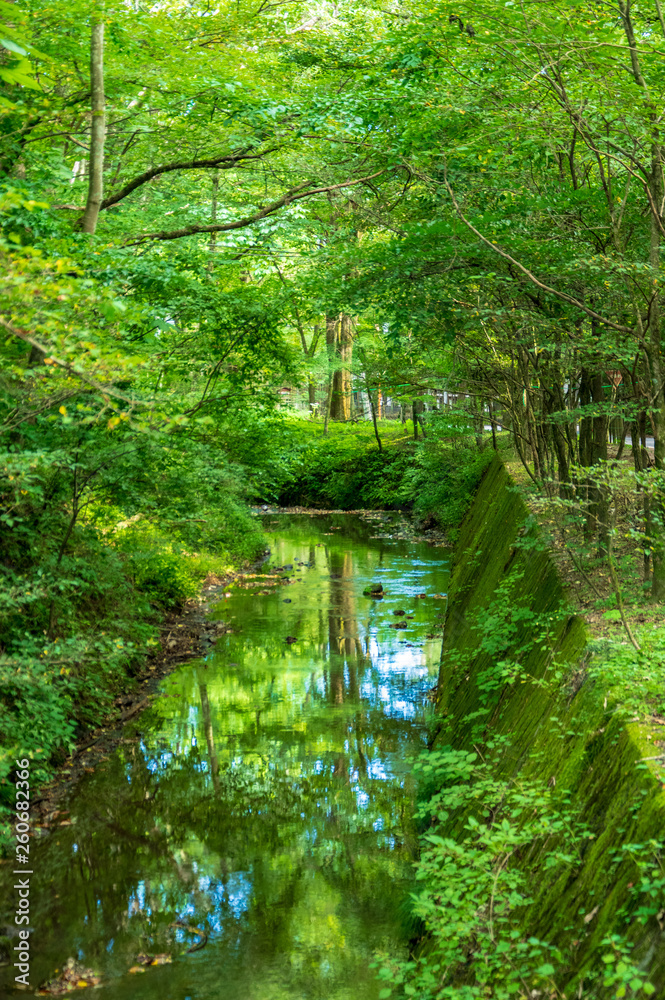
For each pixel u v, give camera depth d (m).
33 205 3.47
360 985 4.98
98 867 6.52
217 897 6.12
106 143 10.99
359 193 9.25
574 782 4.05
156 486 9.12
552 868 3.80
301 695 10.47
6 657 6.50
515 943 3.67
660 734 3.67
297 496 31.83
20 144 8.38
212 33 10.24
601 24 5.56
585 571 6.35
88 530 9.52
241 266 10.81
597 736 4.07
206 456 9.52
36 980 5.14
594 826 3.62
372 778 8.09
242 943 5.54
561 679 5.05
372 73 9.11
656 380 5.36
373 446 31.17
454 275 6.45
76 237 7.75
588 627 5.21
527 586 7.41
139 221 10.81
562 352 6.82
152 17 9.67
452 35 6.80
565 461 7.67
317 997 4.83
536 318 6.21
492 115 6.54
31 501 7.78
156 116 9.95
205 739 9.12
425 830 6.73
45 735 7.19
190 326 9.95
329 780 8.05
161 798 7.75
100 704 9.61
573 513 7.05
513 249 6.04
